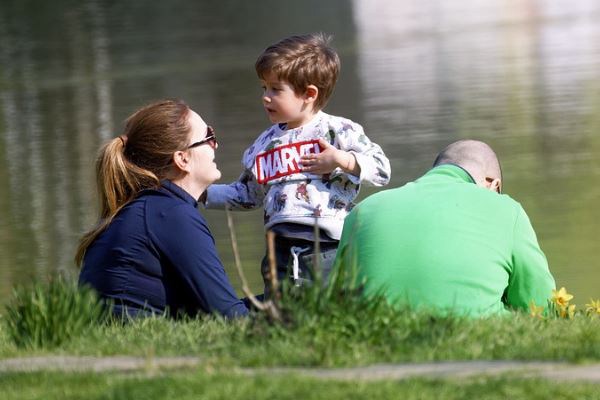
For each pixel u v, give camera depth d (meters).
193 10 136.88
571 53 100.75
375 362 12.39
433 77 91.12
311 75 18.00
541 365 12.08
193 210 16.48
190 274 16.16
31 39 117.81
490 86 85.00
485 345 13.00
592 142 63.28
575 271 40.25
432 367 12.02
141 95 85.12
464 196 15.53
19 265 43.06
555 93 80.31
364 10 138.50
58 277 14.77
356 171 17.72
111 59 103.56
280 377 11.30
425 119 73.19
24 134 72.94
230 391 10.93
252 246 44.44
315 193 17.89
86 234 16.70
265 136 18.61
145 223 16.28
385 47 111.38
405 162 60.44
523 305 15.80
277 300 13.07
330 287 13.18
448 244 15.13
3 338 14.58
